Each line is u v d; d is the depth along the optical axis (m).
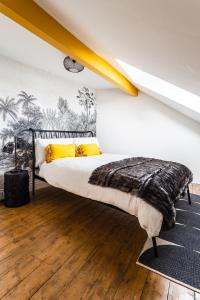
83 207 2.88
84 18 1.55
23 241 1.98
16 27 2.08
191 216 2.65
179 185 2.33
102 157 3.49
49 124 3.83
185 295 1.39
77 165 2.65
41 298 1.32
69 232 2.18
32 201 3.06
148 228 1.71
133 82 3.90
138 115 4.73
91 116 5.05
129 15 1.17
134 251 1.87
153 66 2.18
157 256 1.79
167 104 4.30
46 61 3.14
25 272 1.55
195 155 4.23
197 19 0.90
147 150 4.71
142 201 1.78
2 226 2.27
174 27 1.08
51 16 1.83
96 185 2.22
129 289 1.42
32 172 3.29
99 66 2.76
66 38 2.04
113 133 5.09
